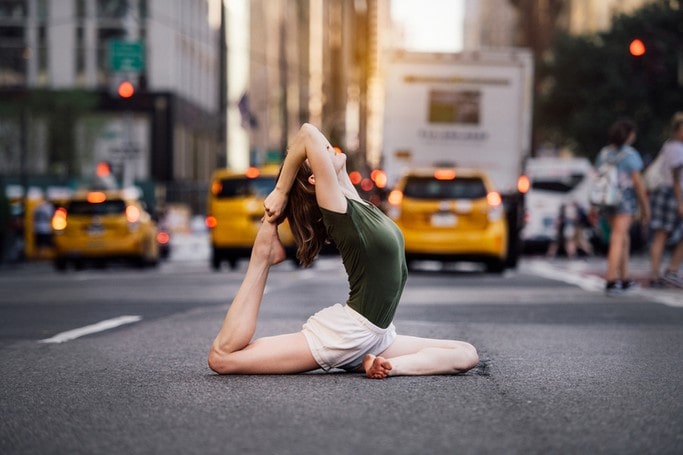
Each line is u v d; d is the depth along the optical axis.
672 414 6.45
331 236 7.53
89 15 71.56
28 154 67.44
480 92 28.67
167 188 65.00
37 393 7.39
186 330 11.66
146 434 5.86
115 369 8.52
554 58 62.38
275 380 7.55
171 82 70.50
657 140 56.09
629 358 9.12
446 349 7.84
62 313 14.44
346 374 7.80
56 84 71.69
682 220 18.28
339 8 168.38
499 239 23.91
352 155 103.44
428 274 24.81
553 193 42.44
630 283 17.03
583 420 6.21
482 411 6.44
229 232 29.00
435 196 24.02
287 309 14.20
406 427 5.94
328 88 144.00
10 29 71.81
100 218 31.08
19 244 40.25
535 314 13.56
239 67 82.50
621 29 58.94
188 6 76.69
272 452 5.33
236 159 84.56
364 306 7.54
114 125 70.44
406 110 28.72
